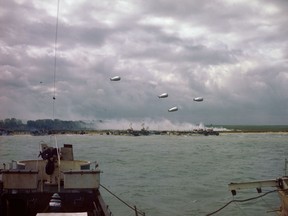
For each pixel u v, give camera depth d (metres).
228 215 28.83
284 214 20.75
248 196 35.12
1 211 18.06
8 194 18.39
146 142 147.38
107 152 91.94
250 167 60.12
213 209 30.64
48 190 19.42
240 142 144.50
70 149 25.44
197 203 32.75
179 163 66.19
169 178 47.66
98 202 18.62
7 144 123.50
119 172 53.69
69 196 18.86
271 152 93.44
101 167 59.91
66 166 23.53
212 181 45.22
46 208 17.58
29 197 18.53
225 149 105.19
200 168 58.81
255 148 109.12
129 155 83.62
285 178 20.77
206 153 90.62
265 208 30.56
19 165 22.42
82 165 22.27
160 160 72.00
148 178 47.47
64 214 11.96
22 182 18.39
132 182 44.16
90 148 108.44
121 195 35.94
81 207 18.75
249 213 29.20
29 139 160.25
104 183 43.44
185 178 47.62
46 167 20.92
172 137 199.38
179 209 30.59
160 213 29.27
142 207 31.11
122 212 29.03
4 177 18.28
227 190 38.72
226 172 53.84
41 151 24.72
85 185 18.61
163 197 35.22
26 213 18.28
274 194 35.28
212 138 190.00
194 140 165.38
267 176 49.97
